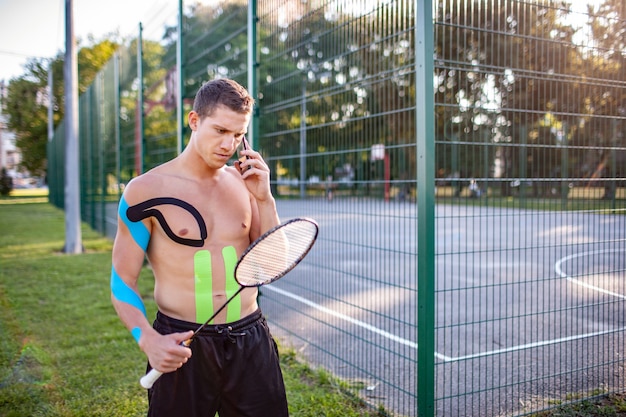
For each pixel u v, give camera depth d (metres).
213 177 2.38
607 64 4.41
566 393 4.02
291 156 5.43
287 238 2.31
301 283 8.63
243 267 2.20
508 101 4.16
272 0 5.55
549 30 4.14
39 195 48.72
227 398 2.39
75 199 11.99
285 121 5.64
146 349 2.06
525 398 3.98
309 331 5.89
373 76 4.19
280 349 5.17
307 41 5.05
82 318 6.26
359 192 5.33
